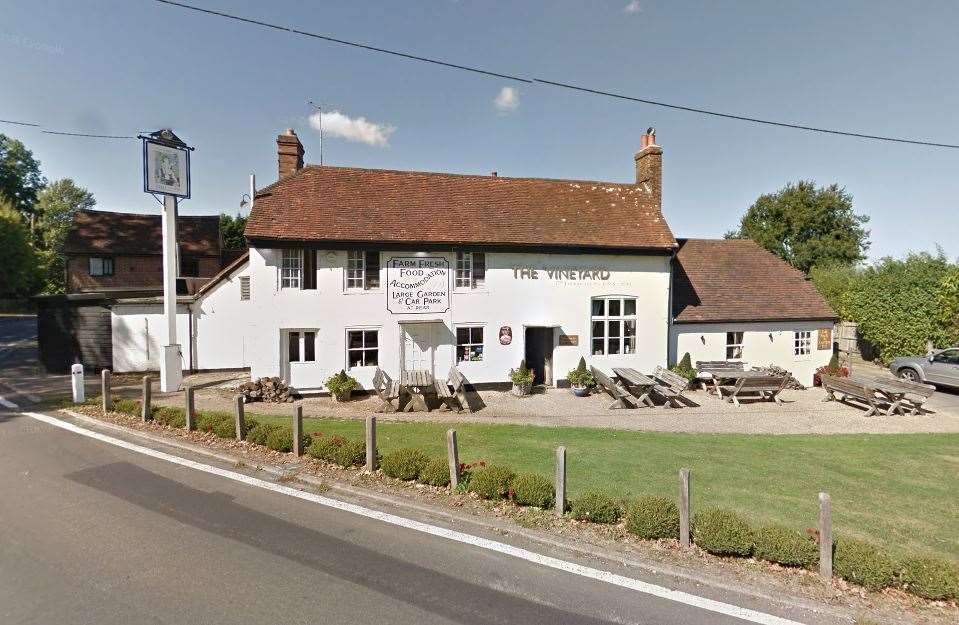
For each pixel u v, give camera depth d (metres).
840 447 10.86
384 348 15.39
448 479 7.32
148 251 29.67
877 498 7.66
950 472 9.15
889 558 4.94
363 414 12.78
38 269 46.97
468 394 15.87
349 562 5.31
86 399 12.88
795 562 5.15
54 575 4.93
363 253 15.23
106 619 4.25
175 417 10.31
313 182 16.28
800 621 4.43
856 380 16.03
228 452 8.74
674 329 18.62
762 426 12.88
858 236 45.59
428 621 4.32
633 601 4.70
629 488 7.64
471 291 16.09
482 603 4.62
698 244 22.72
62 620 4.22
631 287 17.56
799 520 6.67
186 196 15.06
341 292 14.98
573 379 16.11
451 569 5.21
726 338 19.23
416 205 16.53
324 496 7.05
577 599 4.71
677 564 5.29
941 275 21.00
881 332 22.80
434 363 15.84
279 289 14.51
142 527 6.00
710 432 12.05
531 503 6.62
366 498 7.00
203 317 18.94
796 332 20.00
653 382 14.88
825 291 29.88
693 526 5.80
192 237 31.27
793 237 46.59
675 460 9.27
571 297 16.97
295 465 8.13
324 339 14.90
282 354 14.65
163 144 14.48
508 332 16.50
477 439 10.38
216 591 4.71
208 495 7.00
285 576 5.00
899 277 22.41
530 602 4.66
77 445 9.17
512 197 17.92
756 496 7.52
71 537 5.72
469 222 16.39
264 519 6.30
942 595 4.62
